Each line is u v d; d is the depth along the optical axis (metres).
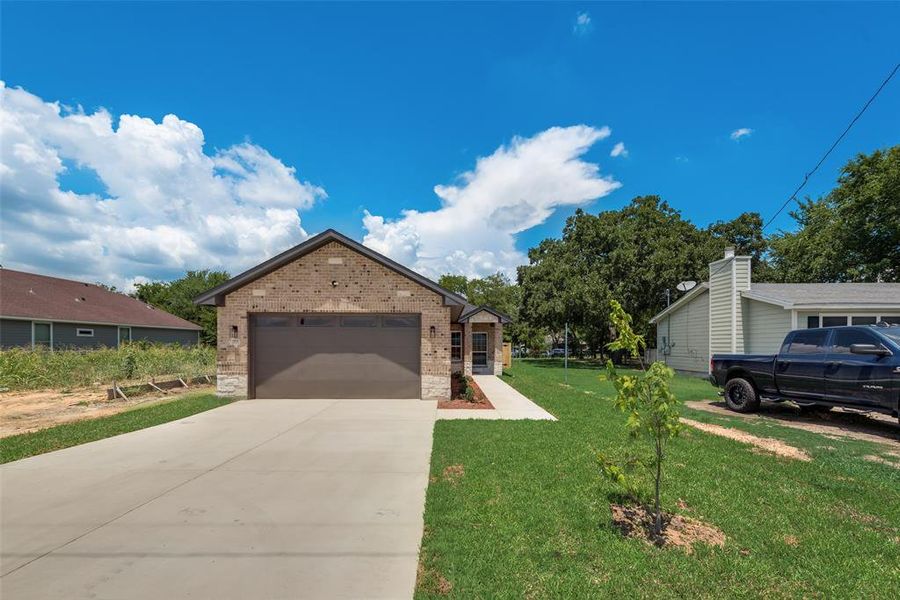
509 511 4.26
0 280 23.20
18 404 11.52
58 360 16.14
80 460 6.16
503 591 3.00
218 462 6.06
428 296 11.77
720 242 27.56
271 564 3.37
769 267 31.11
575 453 6.23
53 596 2.96
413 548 3.62
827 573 3.25
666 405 3.74
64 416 9.86
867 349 7.74
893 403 7.51
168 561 3.41
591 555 3.47
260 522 4.12
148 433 7.84
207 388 14.69
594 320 27.11
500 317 20.12
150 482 5.23
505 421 8.73
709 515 4.24
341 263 11.83
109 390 12.24
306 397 11.76
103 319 25.39
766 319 15.10
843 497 4.71
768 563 3.38
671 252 26.06
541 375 20.17
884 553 3.55
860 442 7.19
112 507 4.48
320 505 4.53
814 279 26.80
